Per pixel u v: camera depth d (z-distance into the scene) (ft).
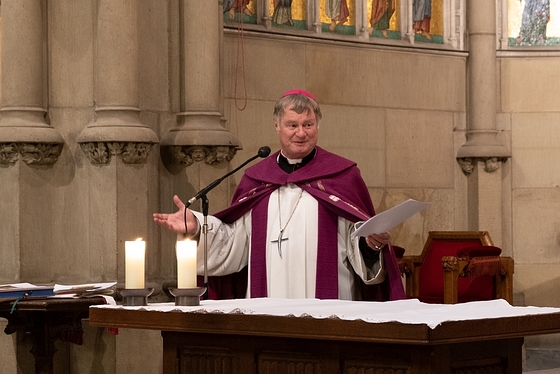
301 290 27.22
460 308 20.44
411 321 17.03
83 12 39.75
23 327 32.48
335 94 51.47
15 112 38.58
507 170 56.80
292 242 27.50
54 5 39.63
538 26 57.26
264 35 48.32
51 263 39.34
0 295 30.60
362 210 27.73
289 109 27.68
